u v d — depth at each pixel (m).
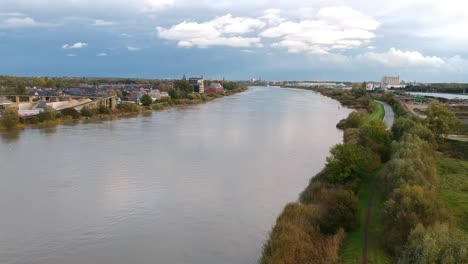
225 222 43.97
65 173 62.22
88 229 42.44
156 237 40.53
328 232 37.50
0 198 51.22
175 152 77.69
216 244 38.88
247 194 52.91
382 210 37.81
